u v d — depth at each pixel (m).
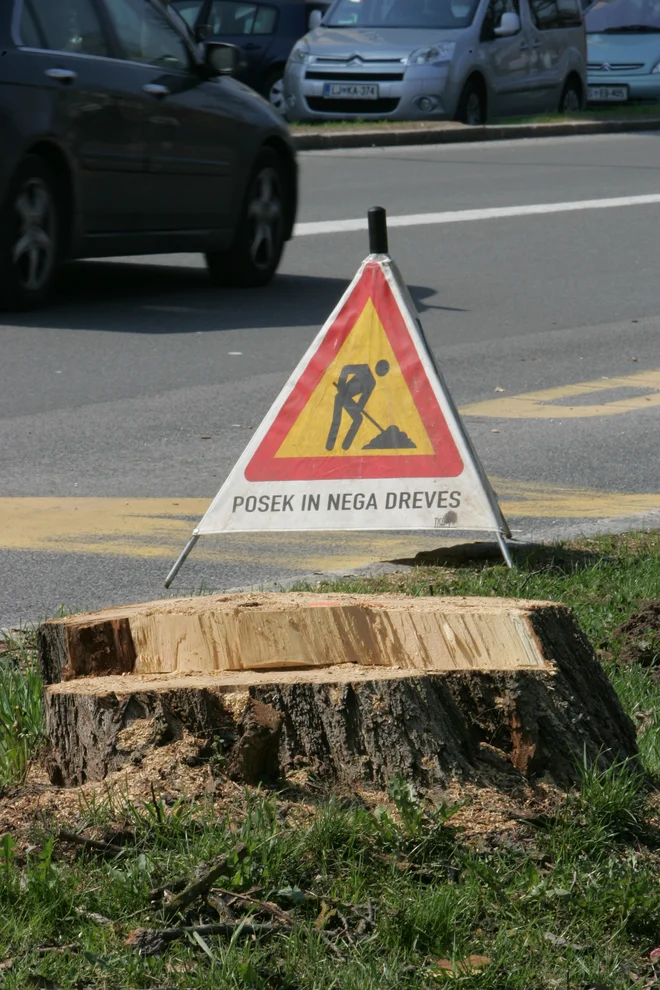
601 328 20.02
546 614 6.68
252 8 43.97
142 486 12.47
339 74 40.81
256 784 6.20
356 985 5.06
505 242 26.31
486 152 38.19
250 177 21.59
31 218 18.94
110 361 17.22
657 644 8.76
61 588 9.95
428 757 6.20
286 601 6.93
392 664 6.61
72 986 5.03
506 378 17.03
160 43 20.62
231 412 15.09
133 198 19.94
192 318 19.70
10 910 5.40
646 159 37.78
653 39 49.78
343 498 9.94
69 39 19.17
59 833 5.84
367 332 9.96
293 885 5.66
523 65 43.31
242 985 5.03
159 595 9.82
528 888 5.67
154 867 5.68
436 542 11.21
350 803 6.09
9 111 18.22
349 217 28.16
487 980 5.17
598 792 6.20
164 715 6.30
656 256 25.52
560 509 11.99
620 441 14.31
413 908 5.49
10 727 6.96
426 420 9.94
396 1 42.38
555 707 6.38
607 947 5.49
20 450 13.52
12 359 17.16
